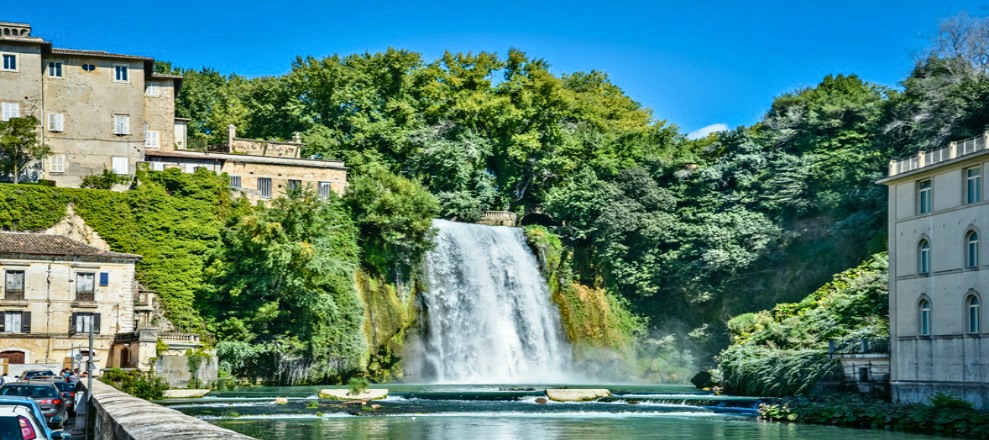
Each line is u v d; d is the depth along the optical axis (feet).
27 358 256.32
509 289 353.10
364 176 342.23
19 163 307.58
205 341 272.92
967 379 187.83
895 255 212.43
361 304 313.32
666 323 378.73
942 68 344.49
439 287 334.03
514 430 172.45
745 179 377.09
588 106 449.06
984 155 185.78
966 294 189.47
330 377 299.17
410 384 299.58
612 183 392.68
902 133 339.57
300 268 290.76
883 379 212.23
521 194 408.87
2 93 305.53
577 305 370.53
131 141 321.11
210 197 309.22
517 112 402.52
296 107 398.01
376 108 402.31
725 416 205.16
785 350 251.19
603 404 220.43
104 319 266.36
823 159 353.72
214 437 52.75
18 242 262.88
